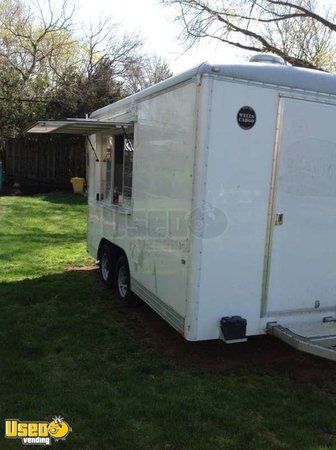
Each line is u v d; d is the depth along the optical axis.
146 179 4.73
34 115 18.61
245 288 3.86
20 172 20.58
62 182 20.08
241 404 3.49
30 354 4.29
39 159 20.39
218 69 3.51
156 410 3.34
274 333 3.96
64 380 3.79
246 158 3.69
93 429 3.11
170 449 2.92
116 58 22.45
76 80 19.92
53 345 4.50
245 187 3.72
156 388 3.71
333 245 4.16
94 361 4.16
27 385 3.66
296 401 3.57
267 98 3.69
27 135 19.05
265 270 3.91
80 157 19.72
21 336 4.67
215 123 3.55
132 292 5.52
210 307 3.76
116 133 5.89
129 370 4.01
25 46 20.72
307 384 3.87
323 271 4.16
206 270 3.70
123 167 5.66
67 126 5.65
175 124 3.99
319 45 15.28
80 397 3.50
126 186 5.54
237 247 3.78
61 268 7.54
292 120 3.80
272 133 3.74
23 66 20.52
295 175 3.89
